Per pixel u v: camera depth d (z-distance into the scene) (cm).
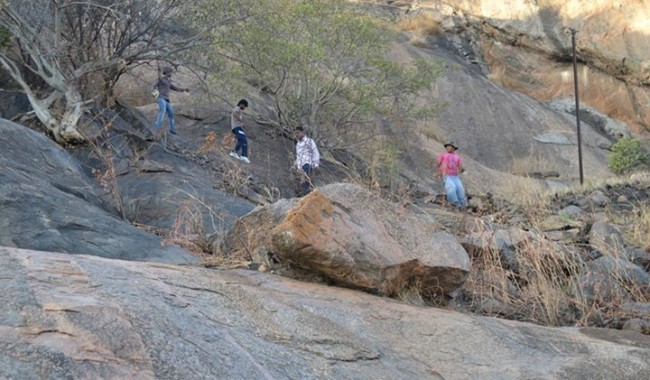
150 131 1226
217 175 1068
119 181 870
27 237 497
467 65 2809
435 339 361
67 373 222
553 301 510
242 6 1327
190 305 313
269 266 463
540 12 2875
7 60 1084
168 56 1240
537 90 2848
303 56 1503
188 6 1209
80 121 1059
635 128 2755
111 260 357
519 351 361
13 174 566
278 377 275
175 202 805
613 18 2802
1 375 211
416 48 2745
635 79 2752
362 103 1619
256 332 313
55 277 295
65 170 720
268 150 1489
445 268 466
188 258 513
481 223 672
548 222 901
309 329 332
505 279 543
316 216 439
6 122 719
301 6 1509
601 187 1283
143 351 250
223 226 683
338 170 1469
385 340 350
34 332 237
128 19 1119
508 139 2438
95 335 247
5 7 1034
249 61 1538
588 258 675
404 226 482
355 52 1616
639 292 551
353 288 438
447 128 2394
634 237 764
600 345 384
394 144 1709
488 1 2919
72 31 1137
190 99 1557
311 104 1591
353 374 302
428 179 1855
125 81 1627
